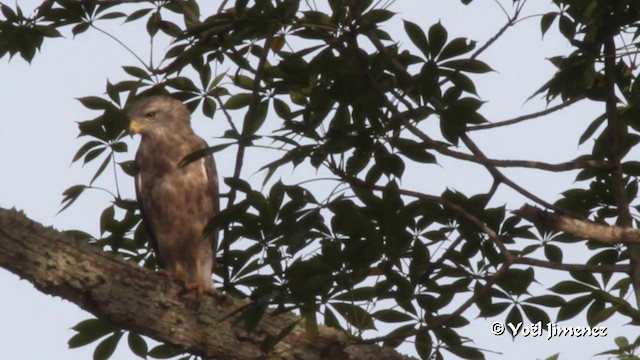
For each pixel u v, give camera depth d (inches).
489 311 374.3
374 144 329.1
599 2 335.3
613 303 367.2
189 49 348.2
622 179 367.9
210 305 358.0
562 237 370.0
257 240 332.5
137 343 390.3
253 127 358.3
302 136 315.9
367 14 321.4
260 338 356.5
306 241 334.3
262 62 331.0
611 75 367.6
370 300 357.4
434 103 332.8
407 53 331.3
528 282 369.1
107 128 383.6
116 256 353.1
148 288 351.9
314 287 323.9
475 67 328.2
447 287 370.3
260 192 314.8
